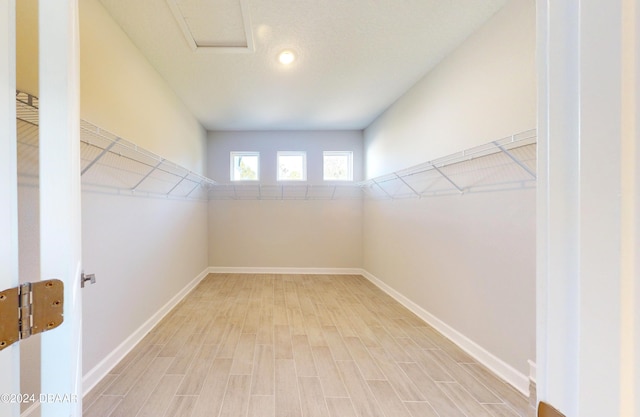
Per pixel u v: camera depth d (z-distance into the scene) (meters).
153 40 2.01
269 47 2.11
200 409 1.40
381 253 3.61
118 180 1.86
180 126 3.07
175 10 1.72
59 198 0.52
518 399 1.50
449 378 1.67
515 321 1.60
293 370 1.74
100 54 1.66
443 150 2.28
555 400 0.34
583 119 0.31
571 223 0.32
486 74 1.81
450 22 1.84
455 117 2.12
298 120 3.89
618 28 0.27
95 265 1.61
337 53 2.20
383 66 2.40
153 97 2.38
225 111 3.48
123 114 1.92
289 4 1.68
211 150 4.33
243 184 4.36
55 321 0.51
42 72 0.51
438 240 2.34
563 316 0.33
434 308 2.39
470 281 1.96
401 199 3.02
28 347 1.09
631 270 0.26
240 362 1.82
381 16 1.79
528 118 1.52
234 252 4.38
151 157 2.16
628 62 0.27
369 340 2.15
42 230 0.51
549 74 0.36
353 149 4.45
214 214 4.36
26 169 1.07
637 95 0.26
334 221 4.46
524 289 1.55
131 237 2.02
